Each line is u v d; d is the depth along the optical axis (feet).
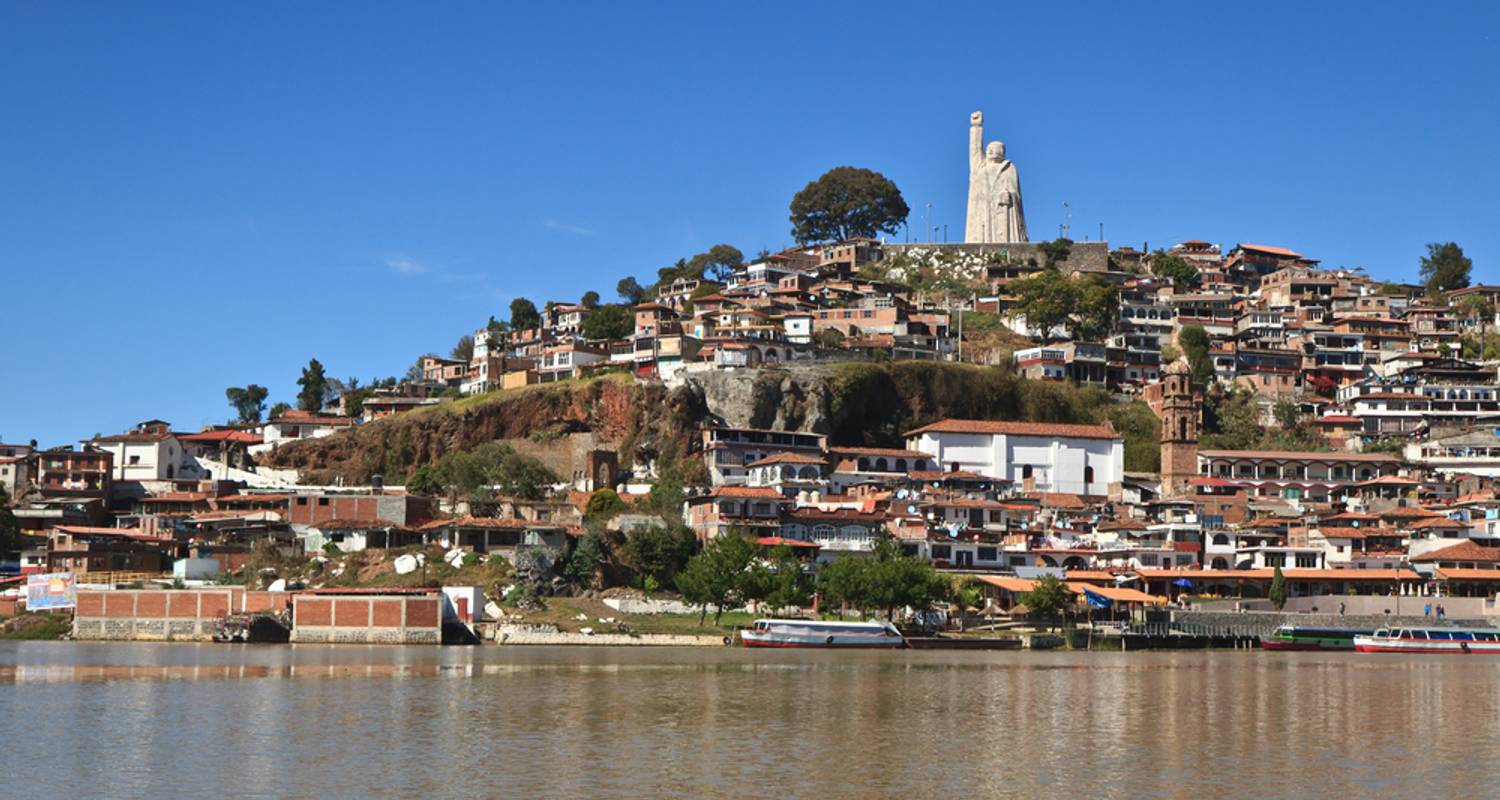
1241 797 236.84
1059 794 236.84
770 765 257.75
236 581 572.92
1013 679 413.39
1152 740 293.23
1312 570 645.51
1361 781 251.39
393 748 270.05
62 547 605.31
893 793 235.40
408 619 516.73
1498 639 573.33
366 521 619.26
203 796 227.20
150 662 428.56
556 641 522.47
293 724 298.15
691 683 386.52
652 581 578.66
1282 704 358.84
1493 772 260.83
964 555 642.22
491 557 581.12
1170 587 639.76
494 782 238.89
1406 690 397.39
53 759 256.52
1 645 501.97
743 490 639.76
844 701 350.23
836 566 563.89
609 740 282.56
